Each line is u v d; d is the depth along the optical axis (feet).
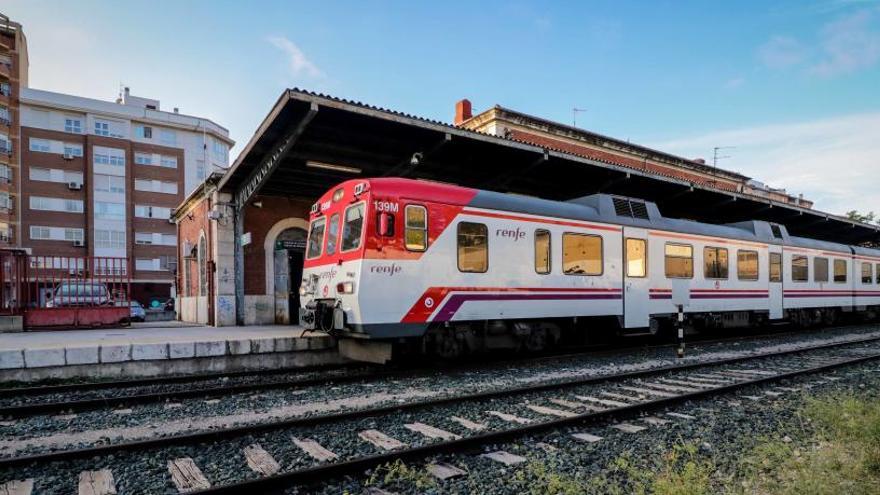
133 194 152.46
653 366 33.50
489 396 23.26
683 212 64.13
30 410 21.22
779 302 53.78
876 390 26.09
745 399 23.85
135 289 151.12
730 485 13.69
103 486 13.44
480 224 32.07
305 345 34.81
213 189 54.24
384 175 46.57
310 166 43.34
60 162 144.46
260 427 17.69
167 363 30.89
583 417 19.07
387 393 25.17
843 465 14.70
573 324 37.45
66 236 144.25
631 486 13.65
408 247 29.04
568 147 77.46
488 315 31.83
